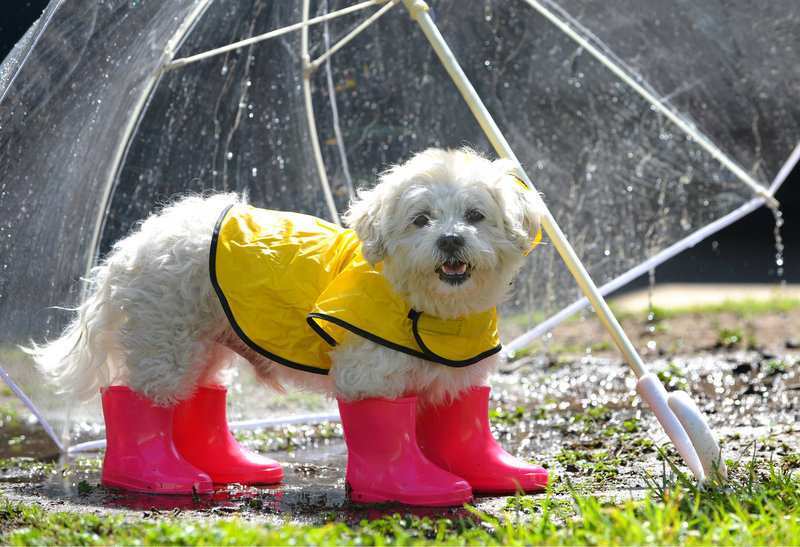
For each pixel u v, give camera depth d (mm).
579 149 6227
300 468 4969
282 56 5922
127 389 4203
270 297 3947
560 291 6277
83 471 4988
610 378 7816
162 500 4008
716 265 16359
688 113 5965
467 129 6336
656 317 11117
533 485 4113
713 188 6043
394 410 3828
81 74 4488
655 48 5828
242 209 4297
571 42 5996
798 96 5887
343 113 6348
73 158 4758
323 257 4016
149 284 4125
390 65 6242
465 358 3840
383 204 3721
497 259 3727
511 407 6793
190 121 5496
